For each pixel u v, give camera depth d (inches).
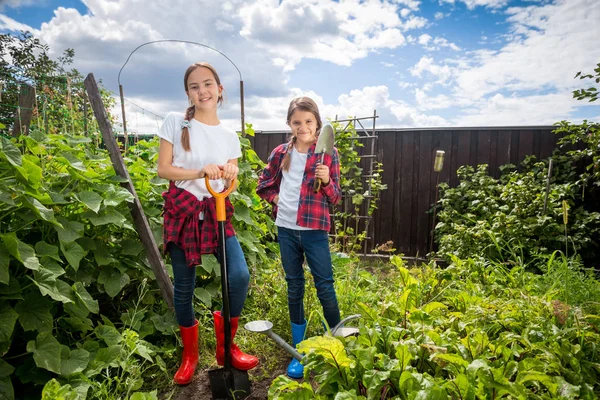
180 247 80.2
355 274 144.3
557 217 187.0
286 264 87.7
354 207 248.8
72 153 97.5
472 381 51.2
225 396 76.5
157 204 119.4
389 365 56.4
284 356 95.1
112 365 76.8
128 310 99.3
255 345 98.5
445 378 61.8
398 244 246.7
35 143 89.8
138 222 100.9
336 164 86.9
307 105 82.7
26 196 74.8
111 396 72.4
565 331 68.7
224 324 76.0
